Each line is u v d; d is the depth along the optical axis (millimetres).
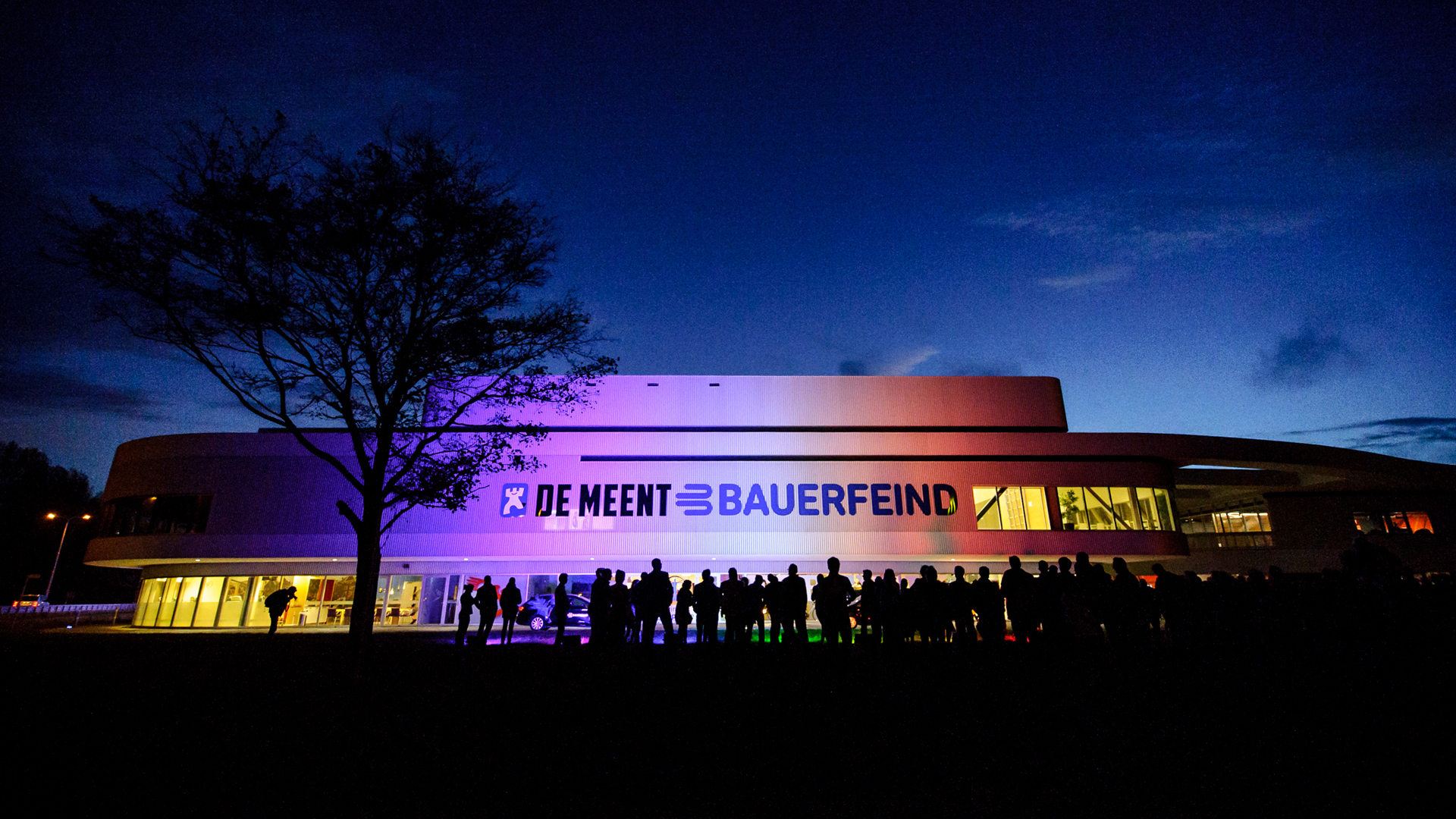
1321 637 13023
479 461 17234
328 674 11875
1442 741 7703
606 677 11594
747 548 32594
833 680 11102
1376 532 40562
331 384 14188
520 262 15094
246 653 15016
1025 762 7422
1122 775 7004
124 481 33844
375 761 7285
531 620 27859
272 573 34250
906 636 13812
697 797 6473
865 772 7164
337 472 32781
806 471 33656
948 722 8828
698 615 14914
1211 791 6543
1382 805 6152
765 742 8164
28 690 9266
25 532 64562
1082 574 12242
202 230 12547
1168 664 12023
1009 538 32875
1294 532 41344
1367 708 9070
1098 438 34500
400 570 34188
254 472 32844
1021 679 10914
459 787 6609
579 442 33750
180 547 32031
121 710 8586
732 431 35344
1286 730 8273
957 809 6172
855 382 36562
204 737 7746
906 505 33281
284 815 5758
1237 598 13695
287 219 13055
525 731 8531
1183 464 35438
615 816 5992
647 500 33031
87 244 12008
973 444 34281
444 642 20359
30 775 6281
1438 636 12102
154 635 24859
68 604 62688
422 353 14531
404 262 13961
